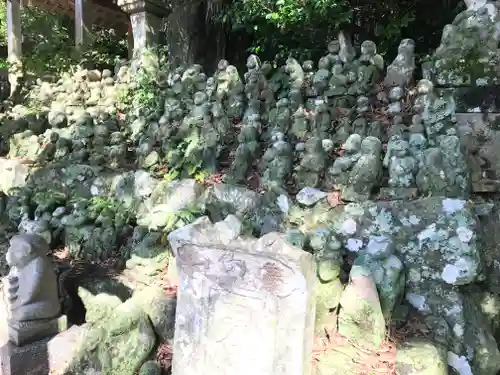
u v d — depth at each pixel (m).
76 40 10.51
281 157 4.21
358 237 3.59
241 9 7.07
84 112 6.30
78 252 4.77
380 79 4.95
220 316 2.81
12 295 3.50
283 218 3.88
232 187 4.25
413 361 2.88
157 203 4.53
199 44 8.43
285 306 2.62
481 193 3.82
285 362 2.63
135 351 3.30
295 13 6.05
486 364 3.21
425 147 3.79
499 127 3.90
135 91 6.97
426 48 7.04
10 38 10.39
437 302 3.31
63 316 3.64
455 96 4.10
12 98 9.10
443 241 3.33
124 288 4.07
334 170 3.91
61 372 3.42
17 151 6.30
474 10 4.24
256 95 5.49
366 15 6.96
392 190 3.70
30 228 4.86
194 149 4.81
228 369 2.80
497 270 3.53
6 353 3.40
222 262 2.77
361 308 3.09
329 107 4.84
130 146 6.01
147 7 7.64
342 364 2.95
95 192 5.13
